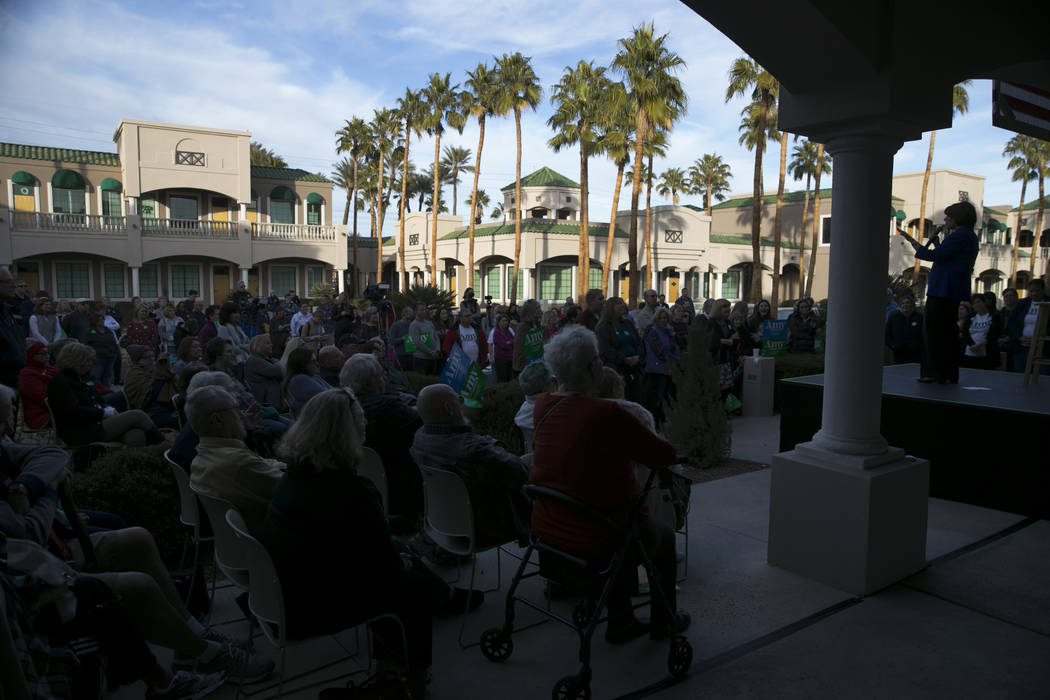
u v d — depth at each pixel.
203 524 3.69
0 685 1.87
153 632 2.71
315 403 2.63
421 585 2.86
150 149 30.98
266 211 36.12
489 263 36.44
